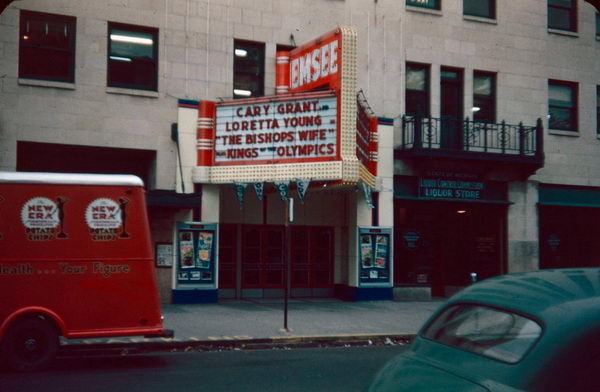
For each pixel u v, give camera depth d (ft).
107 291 33.71
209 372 32.65
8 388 27.94
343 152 56.03
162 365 34.71
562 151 77.61
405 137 69.77
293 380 30.89
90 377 30.86
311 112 57.21
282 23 65.77
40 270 32.63
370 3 69.26
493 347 12.52
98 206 34.01
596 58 80.28
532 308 12.43
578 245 79.10
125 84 60.13
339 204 70.18
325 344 44.06
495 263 74.28
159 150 60.34
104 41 58.70
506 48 75.25
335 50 56.90
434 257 71.97
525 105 75.82
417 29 71.05
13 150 55.11
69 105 57.21
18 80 55.36
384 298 66.90
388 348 42.52
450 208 72.28
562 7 79.71
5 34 55.11
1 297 31.83
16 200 32.65
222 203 65.98
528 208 75.00
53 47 57.52
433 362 13.34
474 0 75.00
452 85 73.56
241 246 66.85
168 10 61.26
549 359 11.20
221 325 48.01
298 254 69.05
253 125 59.52
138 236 34.63
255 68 65.62
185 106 61.05
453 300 14.96
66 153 60.64
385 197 67.31
